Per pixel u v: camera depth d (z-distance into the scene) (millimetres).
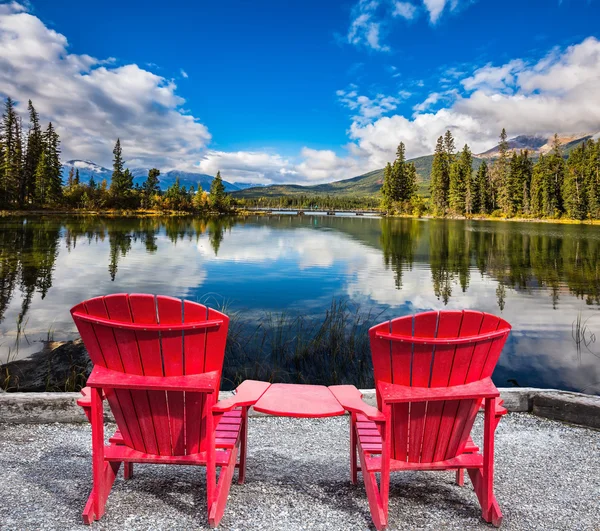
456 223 62344
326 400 2207
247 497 2230
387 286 13164
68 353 6379
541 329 8352
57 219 52250
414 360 1927
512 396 3584
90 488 2287
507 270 17172
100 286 12617
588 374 5910
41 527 1899
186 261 18562
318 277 14625
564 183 68625
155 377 1923
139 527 1923
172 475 2457
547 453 2875
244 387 2357
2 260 17594
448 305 10523
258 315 9047
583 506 2207
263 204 174750
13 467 2529
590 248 26531
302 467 2615
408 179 90812
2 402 3236
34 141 67812
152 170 94188
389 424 1919
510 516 2100
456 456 2133
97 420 1953
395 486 2422
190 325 1831
